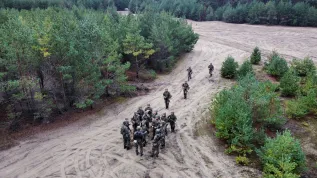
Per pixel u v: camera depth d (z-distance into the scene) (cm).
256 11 6544
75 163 1305
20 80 1556
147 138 1553
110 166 1285
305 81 2272
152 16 3341
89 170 1255
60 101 1859
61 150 1405
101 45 1841
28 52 1541
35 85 1645
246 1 7738
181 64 3234
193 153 1391
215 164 1304
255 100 1523
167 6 7569
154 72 2744
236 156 1368
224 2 8181
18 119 1664
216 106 1650
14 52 1512
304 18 6044
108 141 1501
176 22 3628
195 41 3891
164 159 1341
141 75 2656
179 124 1706
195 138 1537
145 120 1534
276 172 1120
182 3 7494
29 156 1351
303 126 1638
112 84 2038
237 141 1367
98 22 2780
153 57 2880
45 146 1436
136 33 2520
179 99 2131
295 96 2022
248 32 5584
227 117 1425
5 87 1614
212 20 7419
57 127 1628
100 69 1970
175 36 3381
